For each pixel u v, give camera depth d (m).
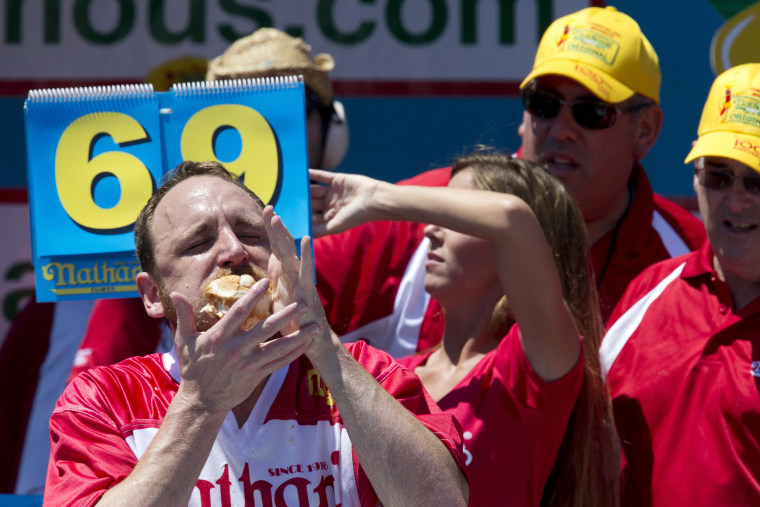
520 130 11.93
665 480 8.43
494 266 8.59
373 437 5.53
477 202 7.89
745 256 8.53
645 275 9.67
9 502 8.84
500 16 15.69
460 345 8.87
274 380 6.05
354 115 15.73
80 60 15.59
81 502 5.34
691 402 8.48
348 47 15.64
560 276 8.70
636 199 11.34
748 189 8.52
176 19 15.53
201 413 5.29
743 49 15.20
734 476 8.07
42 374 13.62
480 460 7.80
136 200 7.21
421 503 5.54
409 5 15.63
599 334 8.96
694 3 15.22
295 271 5.43
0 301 15.83
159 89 14.38
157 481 5.13
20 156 15.73
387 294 11.45
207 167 6.33
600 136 10.73
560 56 10.81
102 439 5.77
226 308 5.49
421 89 15.75
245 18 15.54
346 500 5.90
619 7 15.31
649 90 11.00
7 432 13.52
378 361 6.36
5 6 15.57
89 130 7.27
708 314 8.80
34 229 7.16
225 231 5.85
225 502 5.76
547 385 7.82
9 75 15.59
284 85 7.38
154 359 6.27
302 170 7.29
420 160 15.79
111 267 7.17
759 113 8.71
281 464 5.89
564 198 8.94
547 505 8.26
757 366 8.27
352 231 11.63
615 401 8.98
